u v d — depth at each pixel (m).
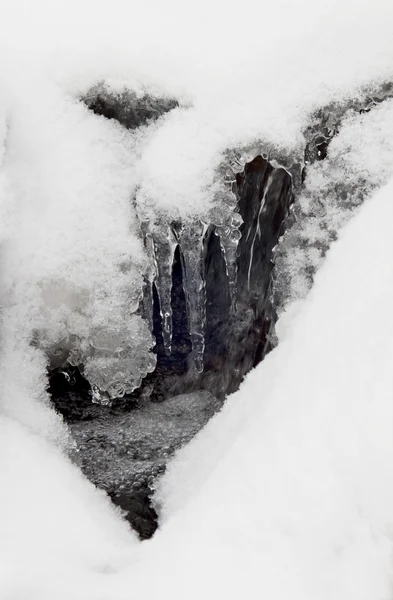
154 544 1.75
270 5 2.63
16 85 2.50
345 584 1.53
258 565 1.58
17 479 2.03
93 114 2.55
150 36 2.57
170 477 2.39
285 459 1.73
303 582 1.54
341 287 2.07
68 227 2.48
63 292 2.52
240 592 1.55
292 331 2.15
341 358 1.86
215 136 2.46
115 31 2.59
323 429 1.73
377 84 2.46
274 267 2.63
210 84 2.49
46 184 2.46
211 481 1.83
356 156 2.45
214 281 3.10
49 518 1.92
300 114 2.46
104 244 2.51
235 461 1.82
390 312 1.88
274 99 2.46
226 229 2.52
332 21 2.54
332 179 2.49
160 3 2.67
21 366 2.47
